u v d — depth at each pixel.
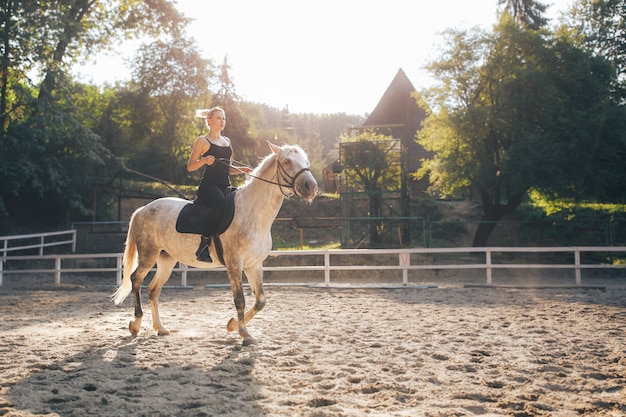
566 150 21.41
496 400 4.45
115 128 34.81
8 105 24.44
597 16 31.97
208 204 6.79
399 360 5.82
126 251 7.73
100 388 4.71
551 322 8.60
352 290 14.37
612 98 25.28
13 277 19.45
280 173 6.70
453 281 18.16
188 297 13.07
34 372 5.31
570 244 24.03
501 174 22.77
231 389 4.68
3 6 22.28
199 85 41.97
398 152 25.62
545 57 22.91
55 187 24.81
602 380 5.11
